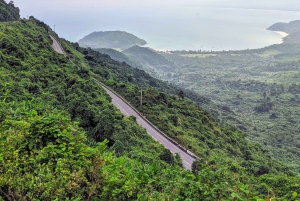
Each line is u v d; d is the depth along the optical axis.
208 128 43.69
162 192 5.82
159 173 6.66
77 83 33.72
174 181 5.84
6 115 7.44
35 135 5.98
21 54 33.84
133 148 21.66
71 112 23.86
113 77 61.00
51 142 5.93
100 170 5.55
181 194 5.52
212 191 5.27
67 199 4.76
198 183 5.48
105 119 23.02
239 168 17.47
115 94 43.53
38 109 8.09
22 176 5.04
